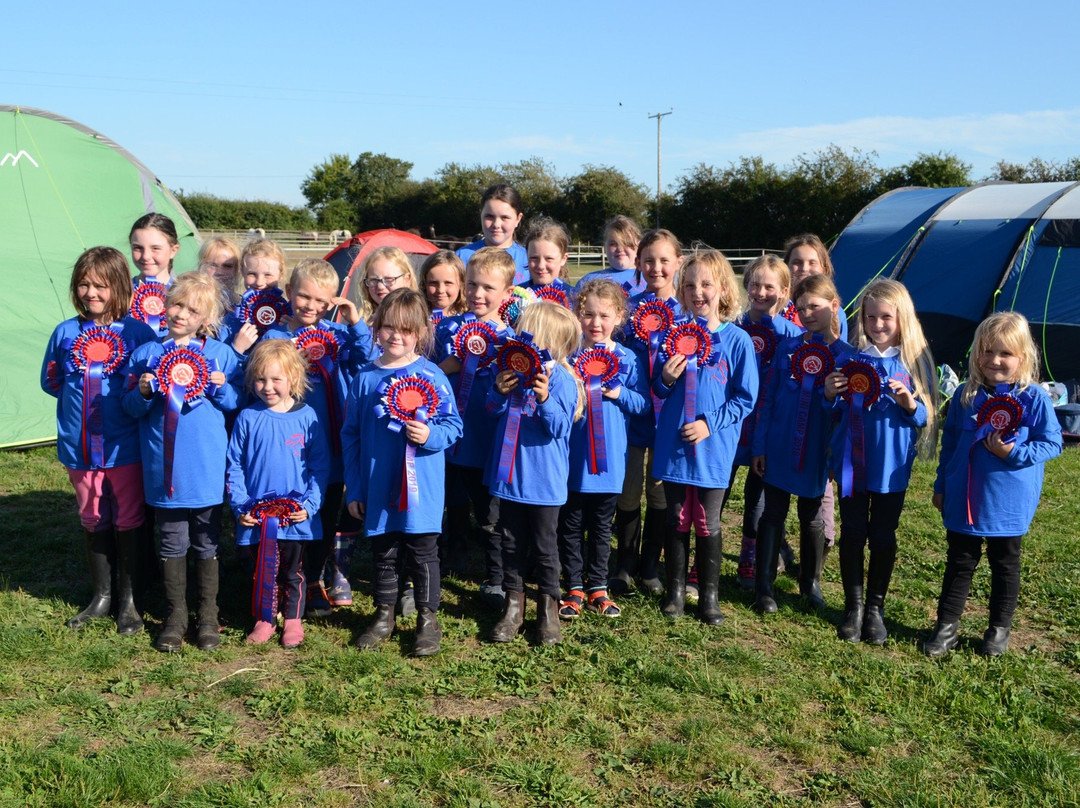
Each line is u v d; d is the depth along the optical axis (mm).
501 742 3281
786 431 4512
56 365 4219
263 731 3346
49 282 7996
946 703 3592
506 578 4176
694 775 3109
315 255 34906
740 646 4086
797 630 4320
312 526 4117
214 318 4180
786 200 38562
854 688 3725
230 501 4051
